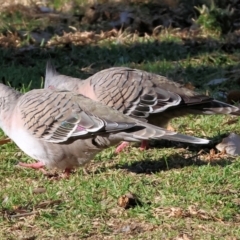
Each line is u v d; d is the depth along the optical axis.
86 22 19.64
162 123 11.78
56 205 9.94
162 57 16.94
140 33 18.91
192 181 10.59
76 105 10.30
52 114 10.27
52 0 20.81
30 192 10.35
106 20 19.69
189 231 9.24
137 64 16.55
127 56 17.02
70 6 20.41
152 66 16.20
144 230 9.30
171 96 11.53
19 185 10.75
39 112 10.32
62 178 10.92
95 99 11.76
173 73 15.85
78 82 12.30
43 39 17.98
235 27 19.22
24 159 11.78
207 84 15.16
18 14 19.81
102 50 17.38
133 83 11.70
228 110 11.49
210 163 11.31
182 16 19.83
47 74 12.87
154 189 10.28
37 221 9.59
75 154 10.38
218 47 17.64
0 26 19.19
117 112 10.23
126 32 18.64
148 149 12.06
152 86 11.68
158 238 9.06
